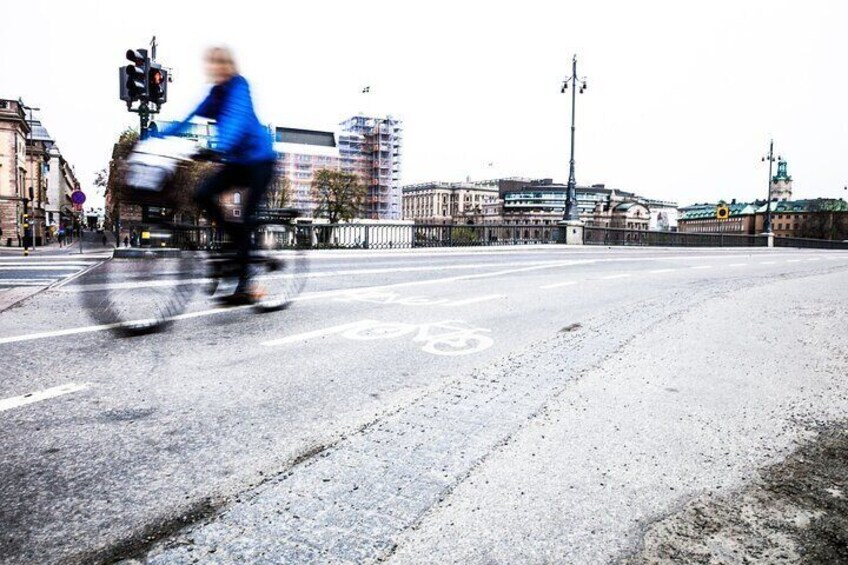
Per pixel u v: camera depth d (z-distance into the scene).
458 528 1.86
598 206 183.25
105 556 1.68
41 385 3.23
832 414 3.04
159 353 4.03
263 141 5.29
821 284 9.66
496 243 27.75
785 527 1.92
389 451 2.46
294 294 6.48
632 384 3.53
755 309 6.62
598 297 7.63
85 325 4.92
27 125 57.78
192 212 5.09
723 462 2.42
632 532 1.86
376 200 174.50
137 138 4.64
